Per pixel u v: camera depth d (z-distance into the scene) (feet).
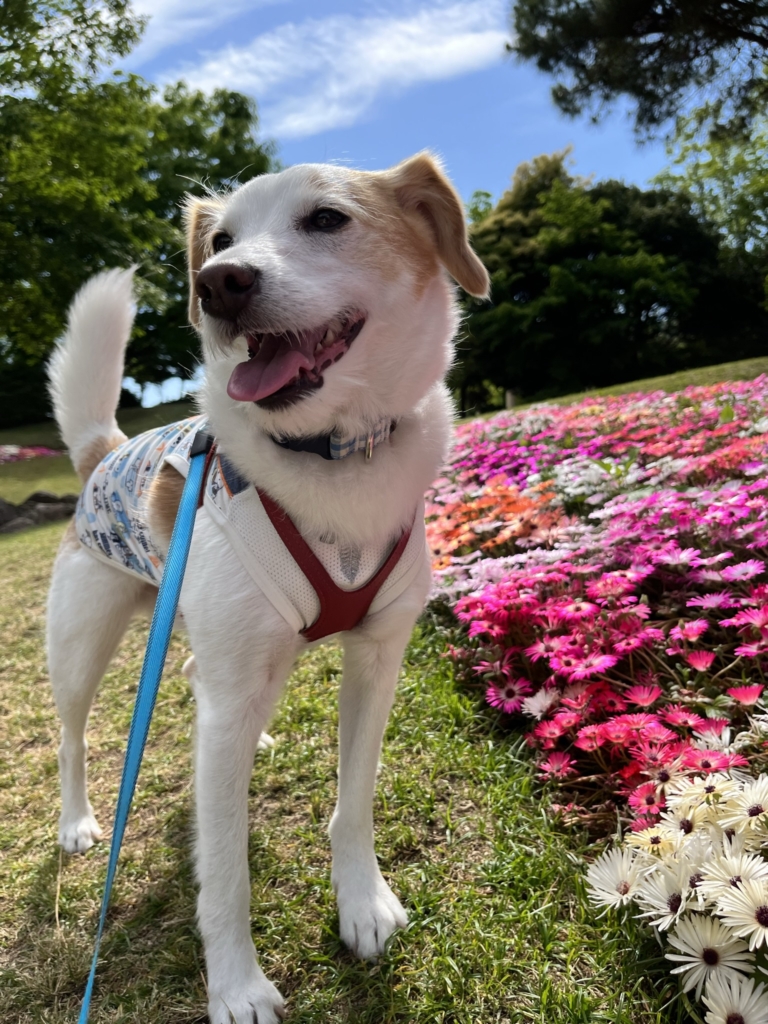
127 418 24.85
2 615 4.96
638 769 1.98
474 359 26.91
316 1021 1.67
